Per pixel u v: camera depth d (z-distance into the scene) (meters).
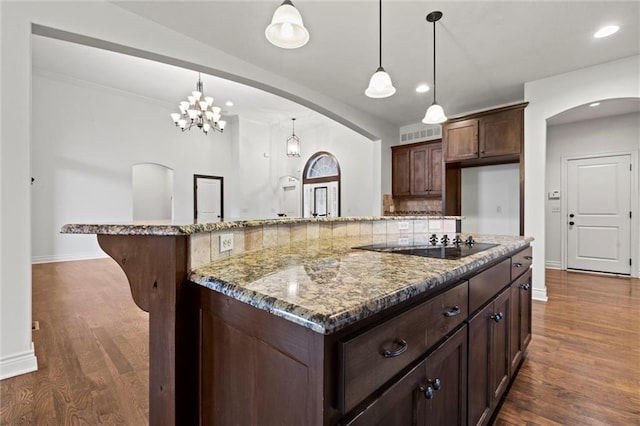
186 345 1.05
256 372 0.82
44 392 1.82
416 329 0.90
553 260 5.46
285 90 3.85
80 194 5.85
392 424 0.80
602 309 3.30
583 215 5.16
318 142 7.70
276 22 1.71
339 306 0.68
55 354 2.28
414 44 3.06
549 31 2.83
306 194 7.97
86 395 1.79
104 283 4.25
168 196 9.69
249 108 6.80
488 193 5.02
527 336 2.23
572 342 2.50
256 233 1.57
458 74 3.73
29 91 2.08
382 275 0.99
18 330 2.02
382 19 2.65
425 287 0.92
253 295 0.78
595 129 5.01
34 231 5.46
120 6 2.48
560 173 5.35
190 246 1.07
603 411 1.67
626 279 4.60
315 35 2.90
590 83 3.49
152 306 1.10
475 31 2.83
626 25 2.72
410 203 6.00
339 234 2.28
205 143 7.60
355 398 0.68
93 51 4.41
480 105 4.86
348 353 0.66
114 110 6.19
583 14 2.58
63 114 5.64
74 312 3.15
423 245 1.86
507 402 1.75
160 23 2.70
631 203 4.75
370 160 6.64
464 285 1.22
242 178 7.74
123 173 6.31
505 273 1.74
